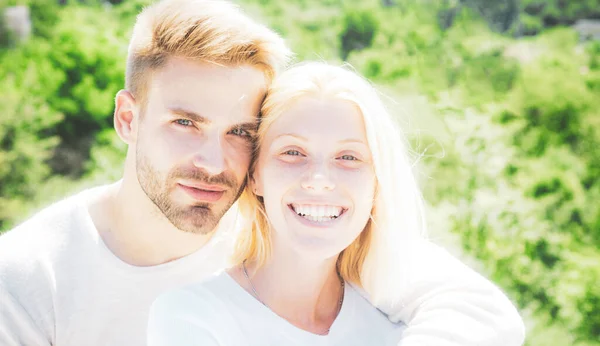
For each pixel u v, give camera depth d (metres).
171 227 2.12
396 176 1.85
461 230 4.25
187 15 2.03
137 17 2.21
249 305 1.77
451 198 4.51
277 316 1.78
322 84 1.76
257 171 1.88
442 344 1.70
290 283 1.81
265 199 1.78
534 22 15.33
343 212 1.76
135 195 2.13
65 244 2.18
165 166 2.04
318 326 1.87
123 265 2.15
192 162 2.00
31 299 2.10
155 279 2.18
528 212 4.43
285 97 1.76
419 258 1.99
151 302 2.19
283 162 1.75
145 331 2.21
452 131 4.71
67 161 8.22
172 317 1.69
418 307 1.91
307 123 1.72
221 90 1.97
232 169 1.98
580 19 15.82
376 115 1.78
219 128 1.98
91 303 2.15
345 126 1.73
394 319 1.97
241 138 1.98
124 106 2.18
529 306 4.15
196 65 1.98
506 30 15.30
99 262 2.16
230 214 2.24
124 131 2.19
